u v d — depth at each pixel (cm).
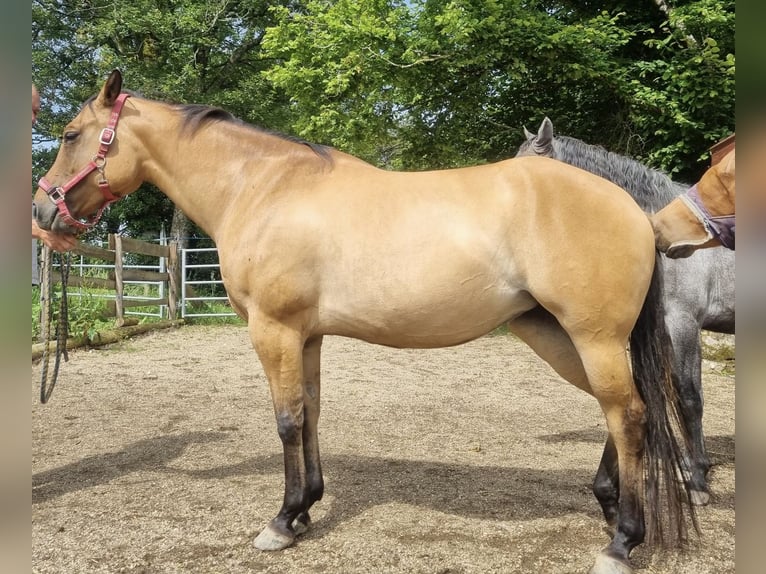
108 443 387
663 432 217
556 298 213
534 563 229
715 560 235
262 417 463
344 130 1005
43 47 1673
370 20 908
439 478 327
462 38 852
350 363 754
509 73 866
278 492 300
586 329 212
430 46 903
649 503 216
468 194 224
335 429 437
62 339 292
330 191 239
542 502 292
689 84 769
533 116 1017
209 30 1526
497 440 412
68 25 1653
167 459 354
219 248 256
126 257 1777
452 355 829
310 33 1033
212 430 423
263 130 268
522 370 717
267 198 244
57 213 263
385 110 1040
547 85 989
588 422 470
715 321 343
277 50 1058
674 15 787
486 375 682
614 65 875
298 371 239
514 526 262
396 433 428
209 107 273
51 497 291
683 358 316
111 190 269
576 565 228
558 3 1020
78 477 321
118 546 239
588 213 212
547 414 497
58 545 239
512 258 218
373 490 307
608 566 211
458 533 255
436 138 1062
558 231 211
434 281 218
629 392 214
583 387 254
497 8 815
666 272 318
